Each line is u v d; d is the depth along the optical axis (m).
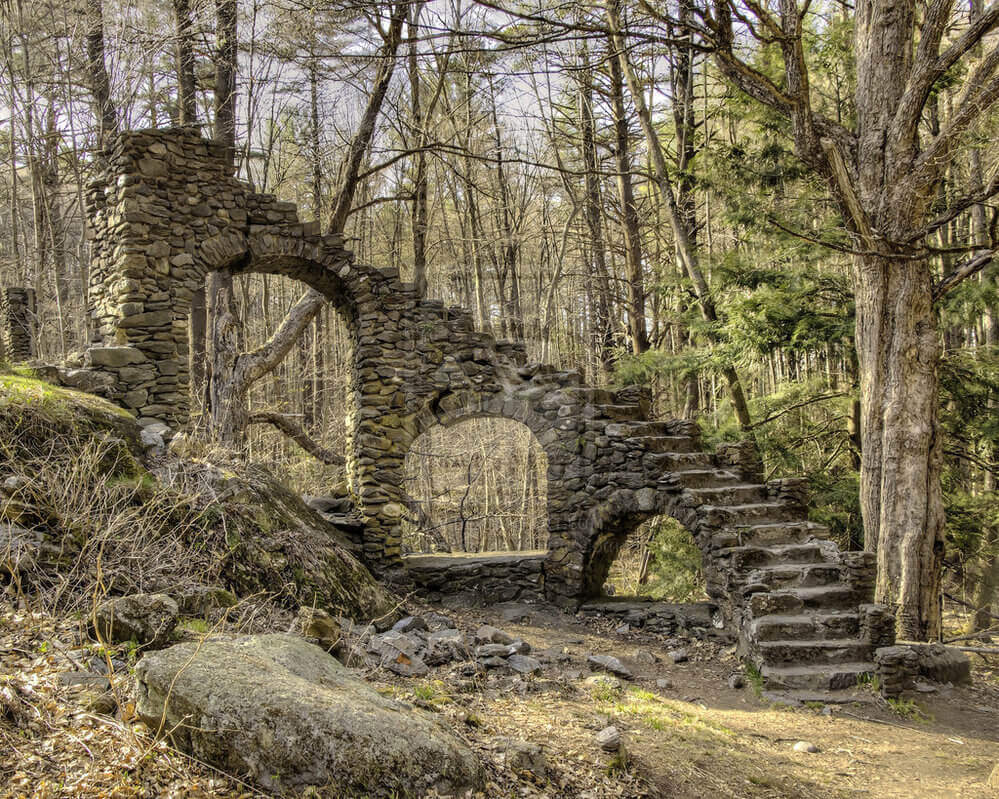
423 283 17.41
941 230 16.30
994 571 13.68
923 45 9.12
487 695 5.99
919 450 9.44
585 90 17.59
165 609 4.70
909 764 5.80
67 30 16.22
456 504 22.11
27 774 3.19
